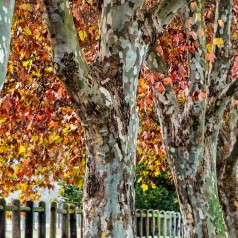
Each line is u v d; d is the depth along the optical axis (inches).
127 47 352.2
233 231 629.9
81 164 820.6
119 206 347.9
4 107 644.1
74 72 319.3
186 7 527.2
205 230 521.0
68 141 797.2
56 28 313.1
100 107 333.7
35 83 702.5
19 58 647.1
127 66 353.4
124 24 351.3
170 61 663.8
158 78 514.0
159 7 374.3
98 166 348.2
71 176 856.9
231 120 641.0
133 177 360.8
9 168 775.1
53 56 321.4
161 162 953.5
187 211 530.3
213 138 536.4
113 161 346.9
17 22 611.5
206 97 528.7
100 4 378.6
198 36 526.9
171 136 533.6
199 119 516.7
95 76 338.0
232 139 638.5
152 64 532.7
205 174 528.1
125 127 350.6
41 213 555.2
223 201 635.5
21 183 822.5
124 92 351.6
